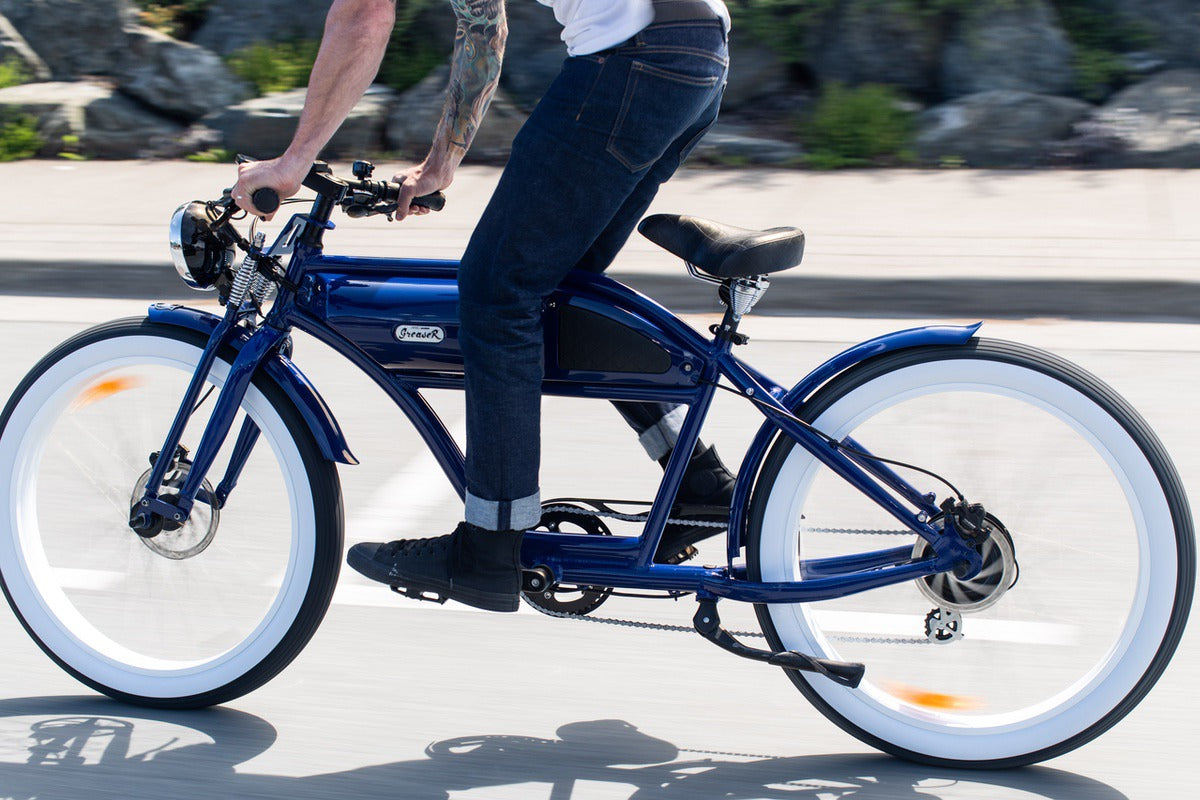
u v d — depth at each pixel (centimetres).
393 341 286
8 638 347
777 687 323
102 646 316
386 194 290
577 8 258
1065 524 321
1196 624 347
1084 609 321
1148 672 275
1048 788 280
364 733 302
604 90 256
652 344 278
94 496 366
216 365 300
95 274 710
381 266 287
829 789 279
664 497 284
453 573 285
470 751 294
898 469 322
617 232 292
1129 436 270
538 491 282
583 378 282
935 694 302
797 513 284
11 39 1061
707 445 298
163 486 303
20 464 316
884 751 290
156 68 1016
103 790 279
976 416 324
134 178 912
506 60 959
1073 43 970
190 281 293
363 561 294
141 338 305
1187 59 955
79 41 1070
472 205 805
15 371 578
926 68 956
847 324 639
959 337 275
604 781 282
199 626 342
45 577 319
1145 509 271
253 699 318
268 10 1084
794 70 986
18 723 306
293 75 1031
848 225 748
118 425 353
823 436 277
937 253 687
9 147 977
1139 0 967
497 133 910
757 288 274
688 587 287
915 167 884
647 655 338
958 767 287
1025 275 645
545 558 289
